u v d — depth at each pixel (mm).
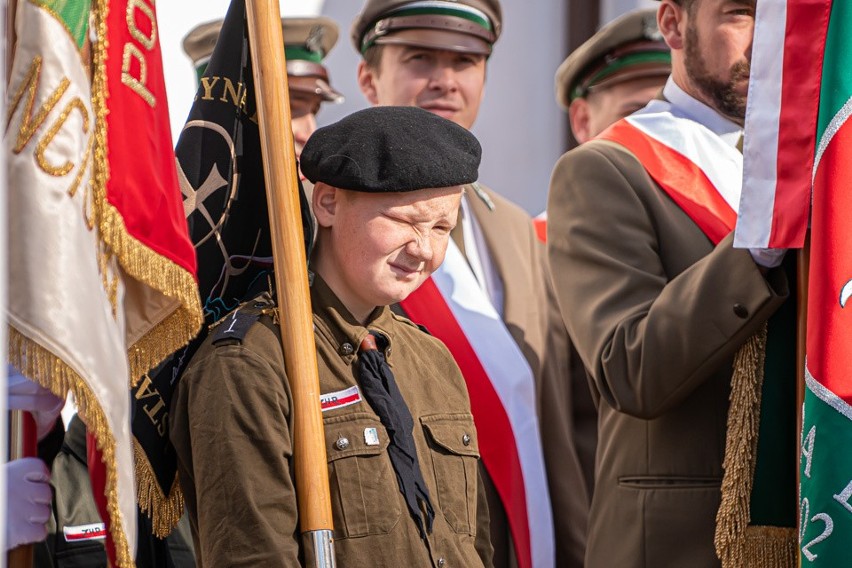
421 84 11820
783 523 8688
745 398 8773
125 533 6438
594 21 17922
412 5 11844
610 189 9570
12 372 6672
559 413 11492
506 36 17906
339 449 7059
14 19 6566
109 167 6648
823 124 8000
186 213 7766
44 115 6418
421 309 10922
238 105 7914
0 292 5211
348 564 6879
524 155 17859
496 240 11727
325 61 16266
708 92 9883
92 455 7008
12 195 6348
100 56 6707
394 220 7297
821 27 8234
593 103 13359
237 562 6531
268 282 7785
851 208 7871
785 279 8609
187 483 7227
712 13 9742
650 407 8844
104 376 6445
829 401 7758
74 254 6402
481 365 10812
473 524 7621
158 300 7000
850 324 7801
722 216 9516
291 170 7383
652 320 8805
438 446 7574
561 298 9570
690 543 8953
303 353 7070
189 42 12867
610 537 9383
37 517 6695
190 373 7078
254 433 6770
